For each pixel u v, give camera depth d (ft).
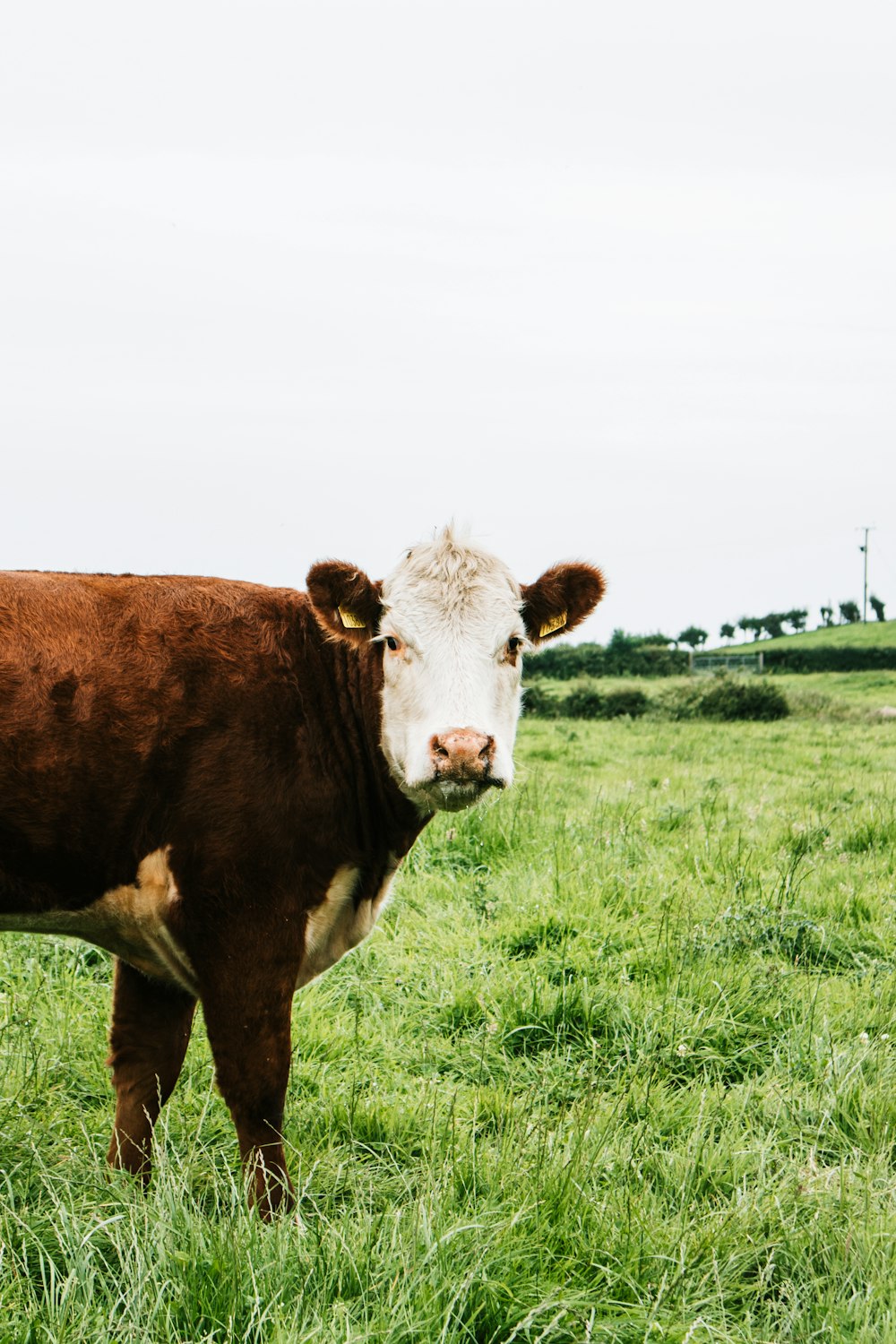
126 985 14.02
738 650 191.31
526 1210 11.55
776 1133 14.34
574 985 17.84
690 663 151.74
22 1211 11.46
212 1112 14.99
